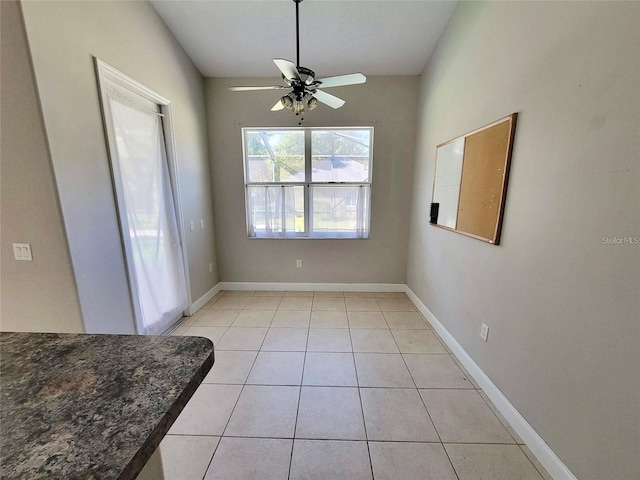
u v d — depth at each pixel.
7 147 1.52
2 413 0.59
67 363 0.76
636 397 1.00
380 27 2.65
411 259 3.63
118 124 2.08
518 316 1.60
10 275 1.67
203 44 2.89
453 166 2.41
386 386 1.99
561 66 1.30
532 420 1.49
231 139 3.57
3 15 1.38
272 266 3.89
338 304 3.46
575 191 1.23
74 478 0.46
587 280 1.18
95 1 1.80
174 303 2.85
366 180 3.72
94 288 1.81
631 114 1.00
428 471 1.38
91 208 1.79
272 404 1.81
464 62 2.25
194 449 1.49
